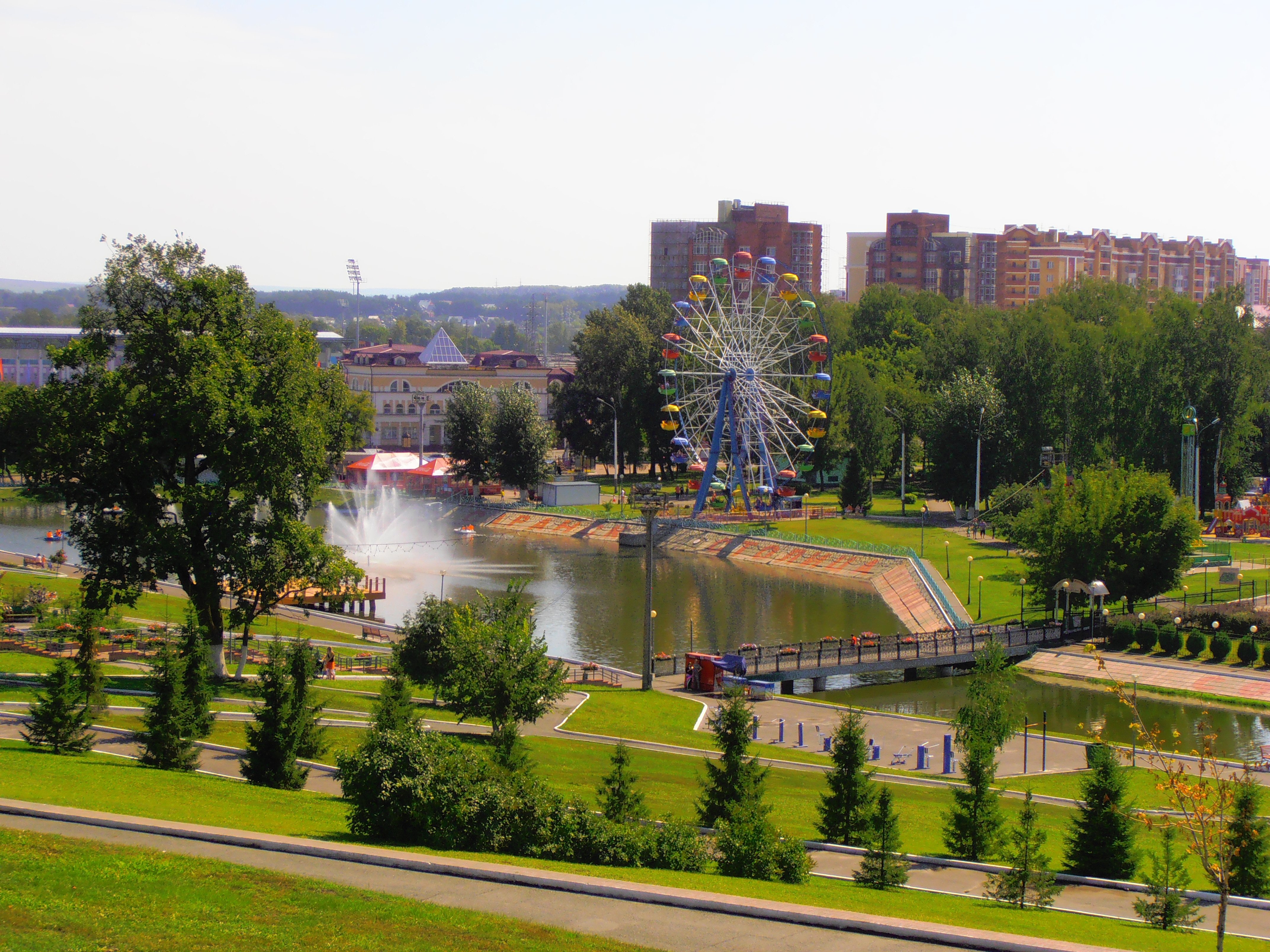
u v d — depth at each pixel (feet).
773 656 282.77
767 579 444.55
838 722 236.43
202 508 212.84
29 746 150.30
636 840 116.88
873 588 422.82
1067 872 137.39
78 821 106.32
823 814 147.54
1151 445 497.46
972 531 493.77
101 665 179.22
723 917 93.40
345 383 254.88
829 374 529.04
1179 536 325.21
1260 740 233.55
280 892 89.51
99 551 219.82
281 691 148.46
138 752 159.22
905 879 127.44
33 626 253.03
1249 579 376.27
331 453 247.09
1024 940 89.81
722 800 140.56
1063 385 520.01
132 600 221.66
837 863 135.85
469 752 126.11
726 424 549.54
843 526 521.65
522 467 617.21
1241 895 129.39
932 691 282.97
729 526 517.96
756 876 117.91
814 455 594.24
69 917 79.41
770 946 86.94
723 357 536.42
